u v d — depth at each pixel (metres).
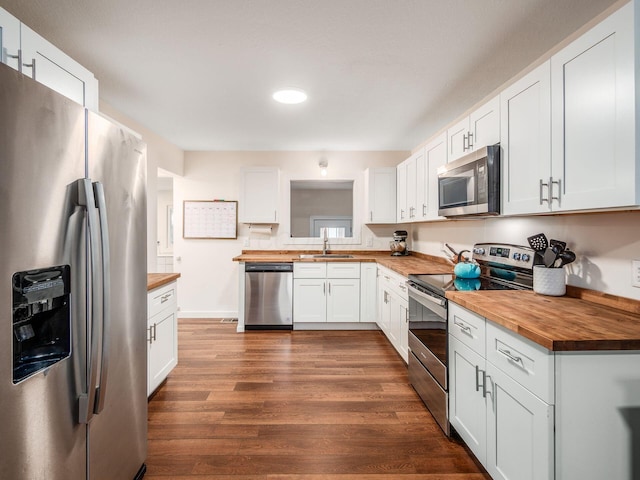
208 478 1.63
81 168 1.12
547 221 1.97
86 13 1.61
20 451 0.92
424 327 2.29
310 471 1.68
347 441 1.92
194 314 4.60
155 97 2.67
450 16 1.64
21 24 1.29
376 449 1.85
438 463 1.74
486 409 1.52
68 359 1.07
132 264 1.48
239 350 3.35
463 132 2.34
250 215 4.30
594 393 1.12
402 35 1.80
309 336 3.80
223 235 4.56
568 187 1.37
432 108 2.91
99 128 1.22
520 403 1.27
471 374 1.66
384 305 3.57
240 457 1.78
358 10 1.60
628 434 1.13
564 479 1.12
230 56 2.03
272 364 3.00
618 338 1.11
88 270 1.13
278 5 1.56
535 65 2.11
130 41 1.86
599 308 1.50
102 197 1.15
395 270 3.04
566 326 1.23
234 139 3.97
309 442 1.90
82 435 1.15
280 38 1.83
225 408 2.26
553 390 1.12
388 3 1.55
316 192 5.67
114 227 1.33
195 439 1.93
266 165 4.58
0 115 0.85
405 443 1.90
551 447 1.12
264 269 4.00
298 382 2.64
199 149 4.48
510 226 2.33
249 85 2.44
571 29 1.75
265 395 2.44
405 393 2.47
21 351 1.04
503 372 1.39
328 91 2.55
